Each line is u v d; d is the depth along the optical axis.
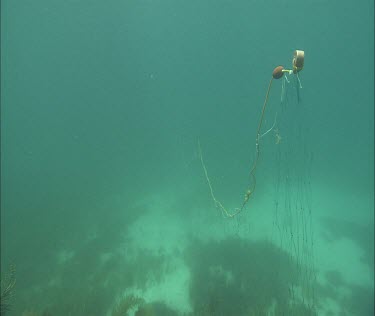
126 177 17.28
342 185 17.59
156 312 7.55
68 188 17.02
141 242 11.34
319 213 14.29
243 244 10.41
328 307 8.30
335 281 9.46
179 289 8.72
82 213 14.00
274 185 14.52
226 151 16.64
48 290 8.68
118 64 24.64
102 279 9.01
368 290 9.27
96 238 11.52
